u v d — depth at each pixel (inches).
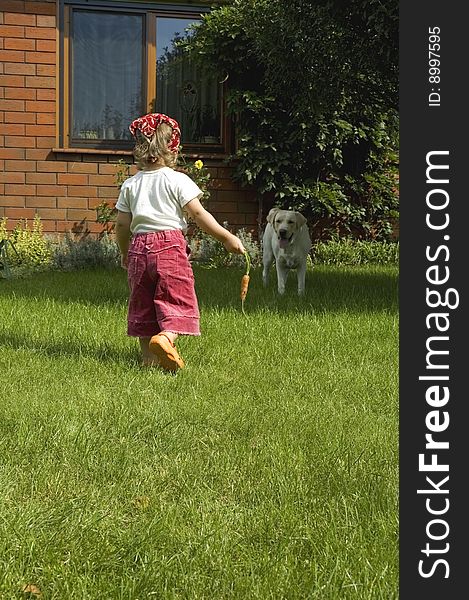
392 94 390.6
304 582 84.7
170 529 96.5
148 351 193.9
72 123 500.7
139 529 96.3
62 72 494.3
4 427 134.6
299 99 408.2
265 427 139.5
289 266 332.8
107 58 502.3
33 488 109.6
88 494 107.3
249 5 467.5
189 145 515.5
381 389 168.1
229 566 87.9
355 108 418.6
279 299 310.3
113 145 507.5
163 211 190.2
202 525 97.9
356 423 142.7
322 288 353.4
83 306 274.5
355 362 196.9
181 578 85.5
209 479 114.3
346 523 98.2
